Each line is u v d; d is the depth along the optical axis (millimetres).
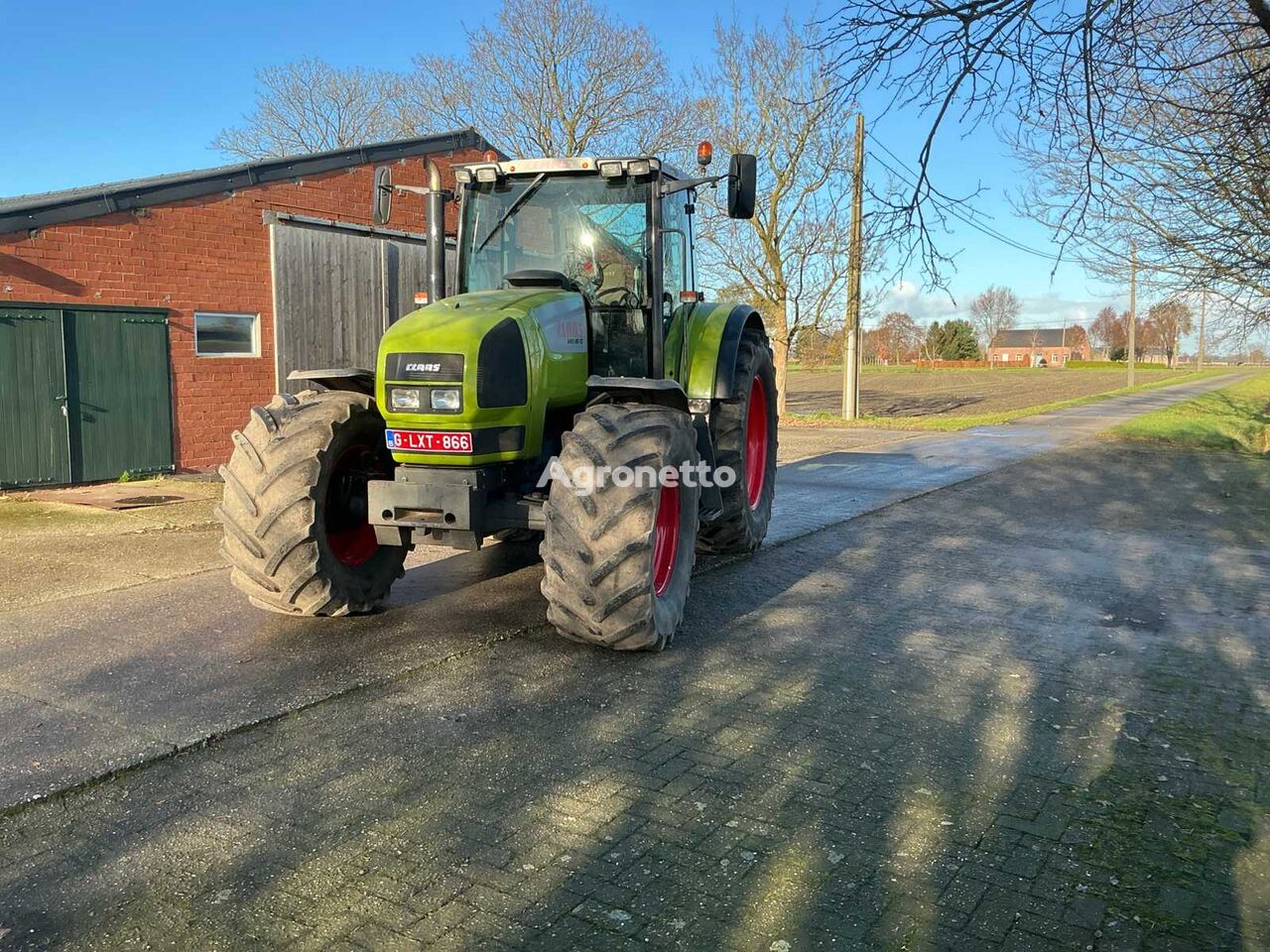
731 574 6555
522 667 4547
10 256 8867
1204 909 2645
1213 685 4461
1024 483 11453
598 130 23953
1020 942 2484
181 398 10383
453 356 4402
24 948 2408
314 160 11523
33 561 6590
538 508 4719
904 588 6234
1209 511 9531
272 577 4895
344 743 3656
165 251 10078
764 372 7461
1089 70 3988
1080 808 3223
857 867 2830
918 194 4523
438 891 2680
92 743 3598
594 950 2422
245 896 2645
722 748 3666
